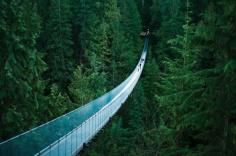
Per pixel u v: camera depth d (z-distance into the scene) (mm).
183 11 69688
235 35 7777
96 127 20844
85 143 16688
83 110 17906
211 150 8609
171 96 13281
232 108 8164
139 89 45656
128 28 71312
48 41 50812
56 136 13078
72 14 61062
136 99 44312
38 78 19672
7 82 17656
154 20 83875
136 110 43031
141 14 90562
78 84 36562
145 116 44000
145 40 78812
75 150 15359
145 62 64250
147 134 24141
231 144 8297
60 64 48656
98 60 51625
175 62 16391
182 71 14781
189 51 15320
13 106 17703
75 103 35562
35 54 19625
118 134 31141
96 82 40906
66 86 48188
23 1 20984
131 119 42406
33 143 10734
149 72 50500
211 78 8422
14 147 9422
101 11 66500
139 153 22766
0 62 18062
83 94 35688
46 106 20297
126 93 37438
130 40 69250
